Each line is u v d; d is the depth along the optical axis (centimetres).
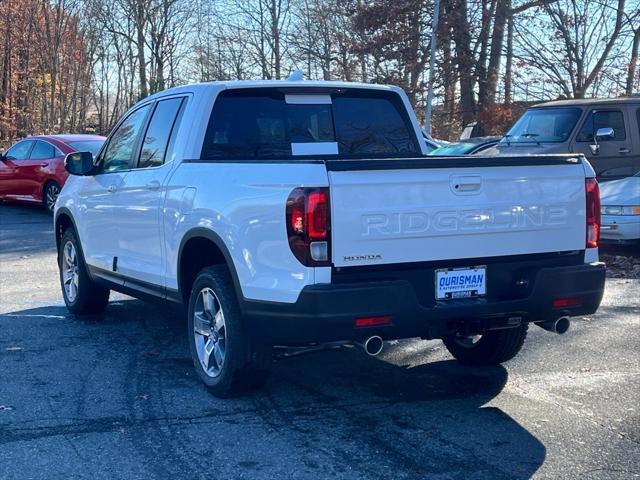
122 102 4438
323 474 432
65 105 4038
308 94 645
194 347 572
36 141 1725
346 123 660
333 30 3834
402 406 541
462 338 566
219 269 547
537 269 519
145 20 4275
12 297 899
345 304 464
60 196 824
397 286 474
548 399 556
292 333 480
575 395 564
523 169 515
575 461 450
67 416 517
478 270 509
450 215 493
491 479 427
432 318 487
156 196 617
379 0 3002
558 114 1341
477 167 500
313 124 646
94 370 618
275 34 4306
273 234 482
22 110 4097
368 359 657
